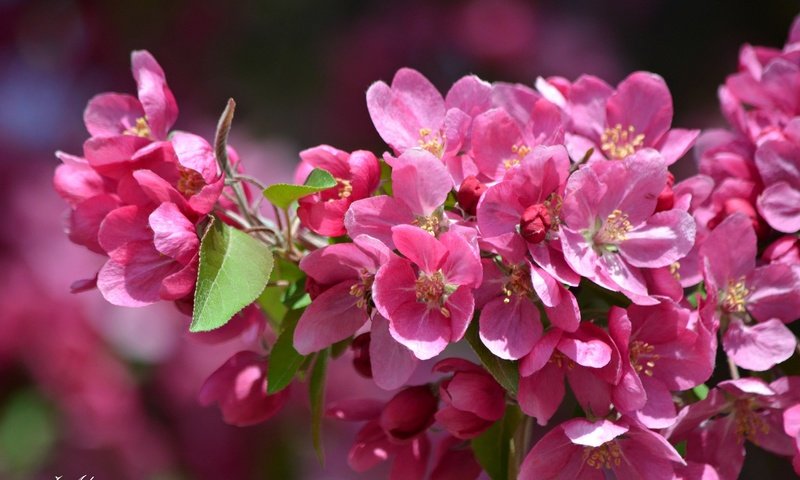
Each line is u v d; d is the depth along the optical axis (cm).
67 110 149
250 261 83
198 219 84
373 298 81
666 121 88
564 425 82
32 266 118
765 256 89
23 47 151
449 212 84
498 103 88
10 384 112
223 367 88
